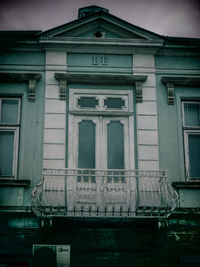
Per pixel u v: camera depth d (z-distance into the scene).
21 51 10.88
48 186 9.41
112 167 10.12
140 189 9.68
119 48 10.95
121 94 10.67
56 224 9.58
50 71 10.77
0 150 10.12
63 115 10.42
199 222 9.71
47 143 10.18
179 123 10.53
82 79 10.60
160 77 10.90
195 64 11.06
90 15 10.95
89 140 10.30
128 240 9.70
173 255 9.57
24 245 9.45
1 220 9.54
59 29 10.88
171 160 10.22
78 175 9.12
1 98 10.52
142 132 10.40
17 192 9.68
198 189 9.85
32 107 10.45
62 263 9.19
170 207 9.12
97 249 9.61
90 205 9.44
